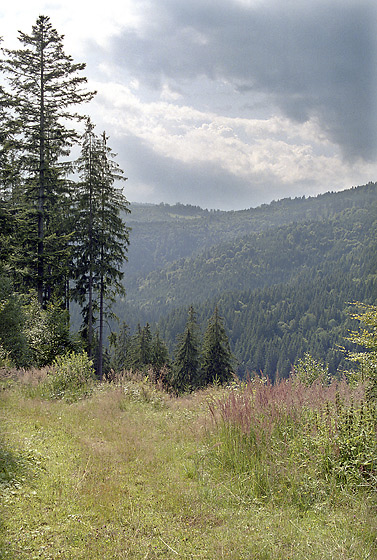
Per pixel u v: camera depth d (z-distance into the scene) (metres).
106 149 25.27
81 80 23.33
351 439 5.50
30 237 22.11
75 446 6.84
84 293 25.44
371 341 7.37
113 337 26.59
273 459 5.85
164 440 7.67
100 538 3.96
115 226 24.97
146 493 5.15
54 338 19.17
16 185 23.11
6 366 13.81
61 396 11.20
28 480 5.18
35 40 22.86
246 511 4.75
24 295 21.33
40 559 3.56
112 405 10.28
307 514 4.69
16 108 22.23
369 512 4.48
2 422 7.82
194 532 4.19
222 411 7.35
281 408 6.98
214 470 5.99
